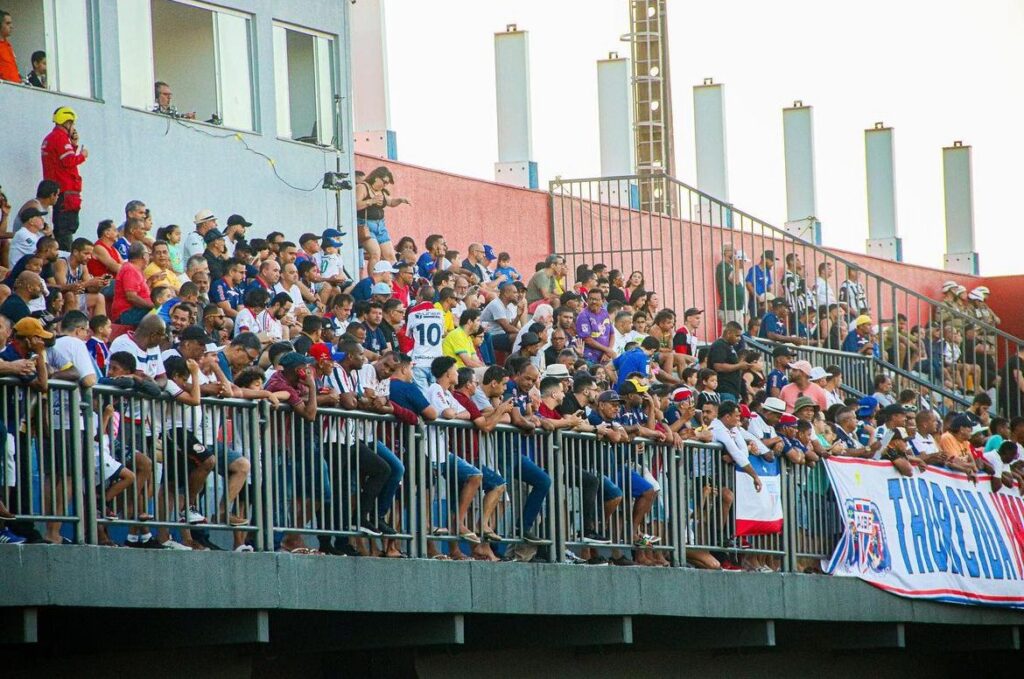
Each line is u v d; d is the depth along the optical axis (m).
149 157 38.25
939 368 56.47
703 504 35.09
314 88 42.97
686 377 41.06
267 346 31.70
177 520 25.36
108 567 23.78
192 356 26.05
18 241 32.09
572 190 54.47
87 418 24.03
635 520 33.50
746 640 36.12
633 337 43.22
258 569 25.94
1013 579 42.47
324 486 27.77
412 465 29.17
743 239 53.09
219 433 26.09
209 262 35.25
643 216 55.09
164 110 38.78
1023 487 43.66
